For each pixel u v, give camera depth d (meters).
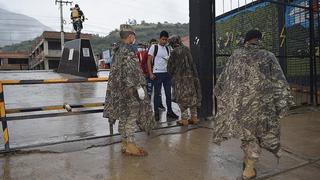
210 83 7.29
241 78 3.94
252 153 3.99
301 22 10.73
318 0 9.84
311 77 8.97
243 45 4.16
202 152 5.09
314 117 7.57
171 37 6.79
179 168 4.46
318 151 5.17
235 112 3.90
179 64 6.63
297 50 10.84
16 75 17.45
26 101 9.71
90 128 6.72
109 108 4.88
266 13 11.95
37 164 4.57
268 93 3.87
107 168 4.44
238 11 12.73
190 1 7.34
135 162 4.66
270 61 3.93
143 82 4.78
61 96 10.75
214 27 7.29
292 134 6.09
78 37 19.81
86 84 14.38
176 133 6.13
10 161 4.69
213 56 7.32
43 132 6.42
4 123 5.01
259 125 3.86
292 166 4.60
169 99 7.50
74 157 4.86
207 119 7.18
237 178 4.15
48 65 58.81
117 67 4.78
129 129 4.86
